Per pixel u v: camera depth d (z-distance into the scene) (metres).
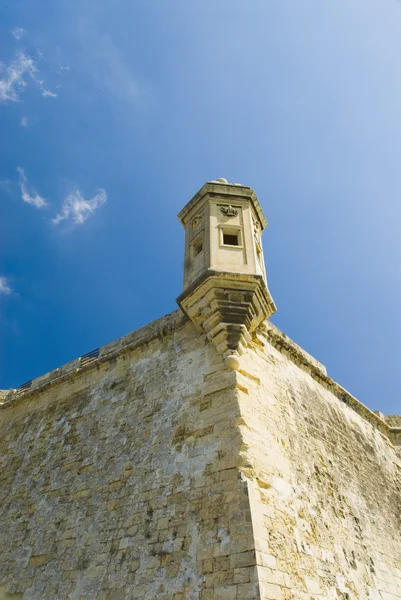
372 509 12.24
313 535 8.80
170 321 12.24
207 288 10.38
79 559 9.20
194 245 12.25
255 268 10.92
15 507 11.96
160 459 9.43
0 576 10.46
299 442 10.62
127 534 8.77
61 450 12.31
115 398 12.18
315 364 14.44
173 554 7.76
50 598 9.02
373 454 14.96
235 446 8.34
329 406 13.97
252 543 6.95
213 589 6.89
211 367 10.12
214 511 7.74
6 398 16.92
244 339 10.23
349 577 9.15
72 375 14.39
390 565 11.09
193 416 9.55
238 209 12.57
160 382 11.19
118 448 10.68
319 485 10.33
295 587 7.27
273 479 8.53
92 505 9.99
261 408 9.72
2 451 14.50
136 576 8.00
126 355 13.13
